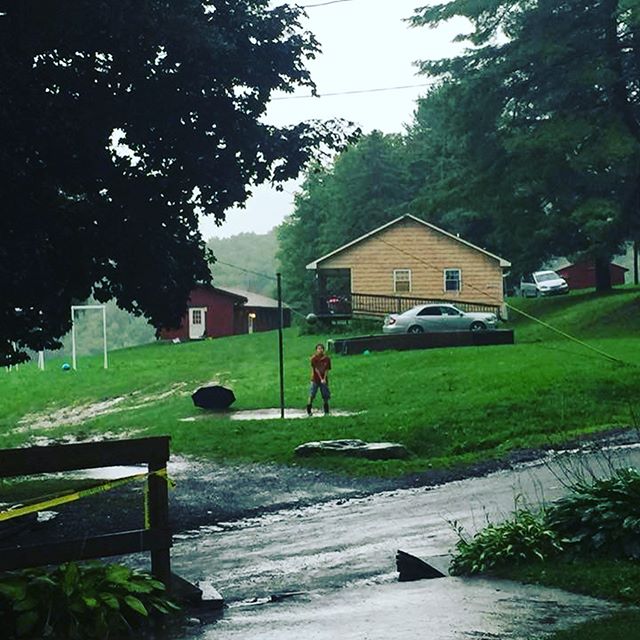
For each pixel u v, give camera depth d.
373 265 60.16
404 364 37.66
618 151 45.47
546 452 20.44
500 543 8.76
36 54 16.78
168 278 18.73
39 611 6.48
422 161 92.62
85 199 17.81
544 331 49.22
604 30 47.56
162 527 7.26
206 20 18.52
